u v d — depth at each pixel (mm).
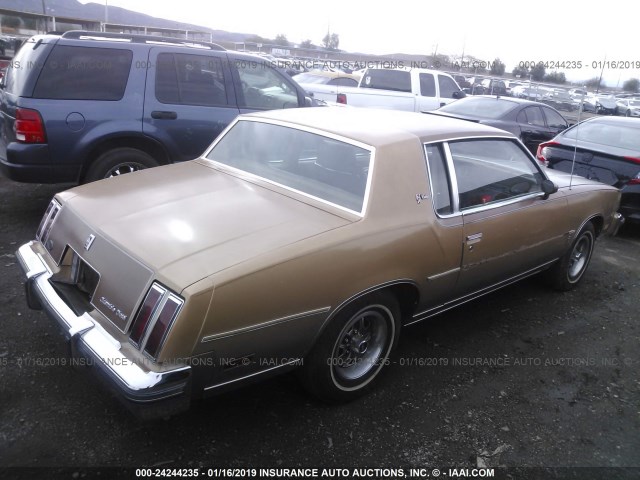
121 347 2355
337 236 2723
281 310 2502
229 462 2588
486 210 3621
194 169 3691
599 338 4184
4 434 2631
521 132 9727
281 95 6652
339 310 2740
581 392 3428
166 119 5746
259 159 3594
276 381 3262
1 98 5617
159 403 2234
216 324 2303
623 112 19047
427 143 3363
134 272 2441
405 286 3148
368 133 3301
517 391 3373
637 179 6629
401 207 3061
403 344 3842
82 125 5305
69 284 2889
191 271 2326
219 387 2480
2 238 5141
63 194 3281
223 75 6117
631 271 5816
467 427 2988
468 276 3594
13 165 5160
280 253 2510
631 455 2881
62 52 5203
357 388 3102
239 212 2881
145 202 3010
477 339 3996
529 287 5098
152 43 5680
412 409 3102
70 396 2938
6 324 3598
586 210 4703
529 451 2846
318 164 3287
